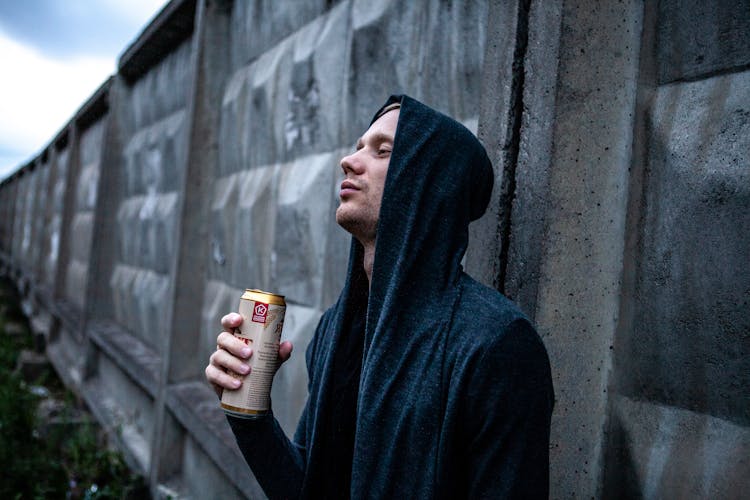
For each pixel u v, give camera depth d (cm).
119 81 598
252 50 345
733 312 116
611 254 139
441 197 108
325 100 256
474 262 149
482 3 171
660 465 126
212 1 382
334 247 237
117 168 600
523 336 96
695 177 124
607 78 138
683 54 130
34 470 372
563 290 135
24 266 1215
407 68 205
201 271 376
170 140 453
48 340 754
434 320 103
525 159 139
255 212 308
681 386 124
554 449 134
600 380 140
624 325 137
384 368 104
